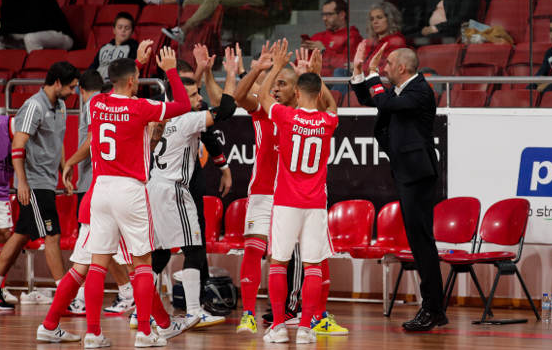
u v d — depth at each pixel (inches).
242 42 1099.3
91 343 555.5
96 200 549.0
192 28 1104.2
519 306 845.8
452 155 872.9
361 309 826.8
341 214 880.3
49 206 788.6
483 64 1071.0
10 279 997.8
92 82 771.4
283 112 577.9
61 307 583.8
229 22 1101.7
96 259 559.5
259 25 1096.2
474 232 799.7
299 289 697.0
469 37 1078.4
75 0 1428.4
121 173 546.3
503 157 860.0
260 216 637.9
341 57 1081.4
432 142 670.5
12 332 639.8
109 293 952.3
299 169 579.2
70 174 734.5
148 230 555.2
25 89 1294.3
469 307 853.2
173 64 563.8
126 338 611.2
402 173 663.8
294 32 1097.4
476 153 867.4
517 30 1080.8
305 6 1092.5
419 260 661.3
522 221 773.3
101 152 547.2
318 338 618.2
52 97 790.5
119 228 554.3
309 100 588.1
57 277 796.0
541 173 847.1
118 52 1144.8
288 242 581.0
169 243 627.8
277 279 591.2
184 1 1106.7
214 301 779.4
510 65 1067.9
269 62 594.2
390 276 884.6
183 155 641.6
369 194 900.6
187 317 642.8
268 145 634.8
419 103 648.4
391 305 773.9
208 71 714.8
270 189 641.0
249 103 624.4
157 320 604.1
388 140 682.8
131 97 566.3
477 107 964.6
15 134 768.3
